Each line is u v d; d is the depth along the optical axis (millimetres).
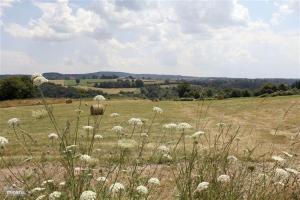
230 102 43594
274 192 5492
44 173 5020
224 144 6285
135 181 5051
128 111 37469
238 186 5246
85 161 4703
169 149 5855
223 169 5383
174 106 42125
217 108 36969
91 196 3969
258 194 5242
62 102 47531
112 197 4527
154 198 5387
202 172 5273
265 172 5676
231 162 5664
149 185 5293
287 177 5613
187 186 5094
